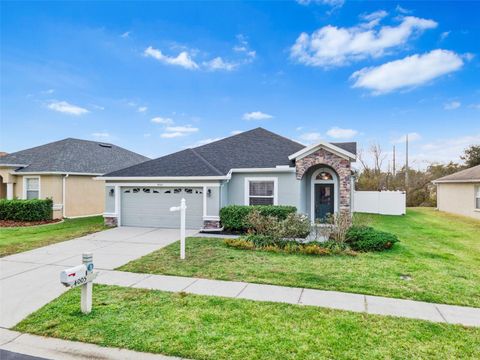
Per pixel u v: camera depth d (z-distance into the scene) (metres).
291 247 9.59
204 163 14.67
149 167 15.13
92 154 21.78
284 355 3.94
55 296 5.98
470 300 5.82
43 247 10.33
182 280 6.89
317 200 15.69
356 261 8.49
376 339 4.33
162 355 4.02
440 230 14.48
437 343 4.24
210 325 4.74
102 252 9.59
